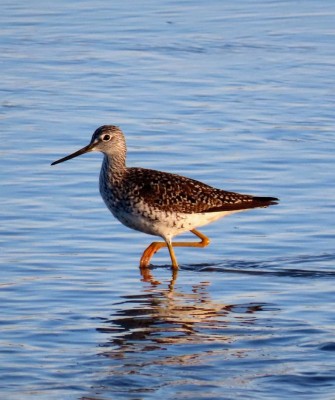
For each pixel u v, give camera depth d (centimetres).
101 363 1030
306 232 1507
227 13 3050
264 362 1035
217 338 1108
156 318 1175
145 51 2648
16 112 2131
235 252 1443
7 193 1652
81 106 2192
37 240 1451
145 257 1383
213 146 1931
